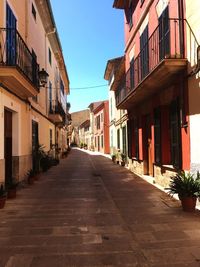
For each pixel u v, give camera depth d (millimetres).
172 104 9883
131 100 14102
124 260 4551
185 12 8570
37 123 16797
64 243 5305
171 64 8602
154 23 11719
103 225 6375
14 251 4969
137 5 14781
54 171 18297
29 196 9844
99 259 4605
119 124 24141
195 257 4609
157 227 6137
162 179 11242
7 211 7727
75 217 7070
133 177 14602
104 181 13461
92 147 53656
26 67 11859
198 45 7715
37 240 5477
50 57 23516
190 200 7281
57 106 24938
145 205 8211
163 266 4320
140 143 15148
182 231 5844
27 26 13969
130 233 5801
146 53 12656
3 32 9852
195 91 8039
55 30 21078
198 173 7477
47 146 21156
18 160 12133
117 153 24484
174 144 9773
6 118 11445
